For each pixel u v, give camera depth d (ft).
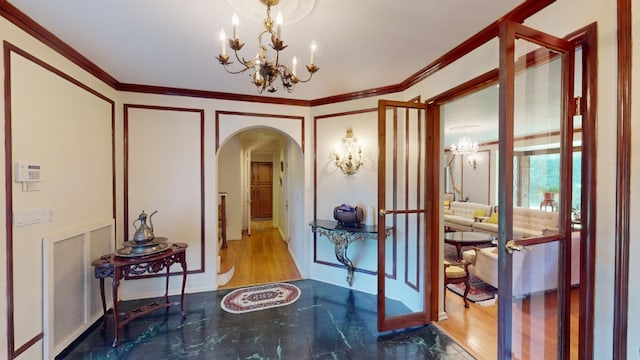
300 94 11.01
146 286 10.22
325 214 11.73
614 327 4.17
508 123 4.15
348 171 10.95
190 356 6.90
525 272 5.13
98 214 8.67
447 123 16.44
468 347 7.31
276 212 24.45
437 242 8.55
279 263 14.28
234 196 19.45
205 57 7.72
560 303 5.05
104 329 8.03
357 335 7.82
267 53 7.40
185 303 9.74
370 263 10.74
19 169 5.79
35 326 6.19
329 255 11.70
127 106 9.88
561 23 4.78
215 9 5.53
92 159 8.36
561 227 4.91
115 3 5.34
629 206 3.99
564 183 4.79
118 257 7.75
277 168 23.82
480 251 10.93
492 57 6.29
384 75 8.96
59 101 6.98
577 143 4.68
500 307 4.30
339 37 6.60
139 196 10.07
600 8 4.24
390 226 10.02
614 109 4.13
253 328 8.16
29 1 5.25
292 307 9.48
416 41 6.78
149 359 6.78
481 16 5.72
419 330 8.13
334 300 10.03
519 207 4.61
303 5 5.38
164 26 6.15
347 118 11.08
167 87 10.14
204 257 10.82
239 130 11.25
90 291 8.08
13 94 5.71
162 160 10.30
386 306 9.41
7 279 5.56
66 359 6.75
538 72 4.63
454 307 9.55
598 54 4.29
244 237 20.47
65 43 6.87
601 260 4.33
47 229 6.56
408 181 9.27
